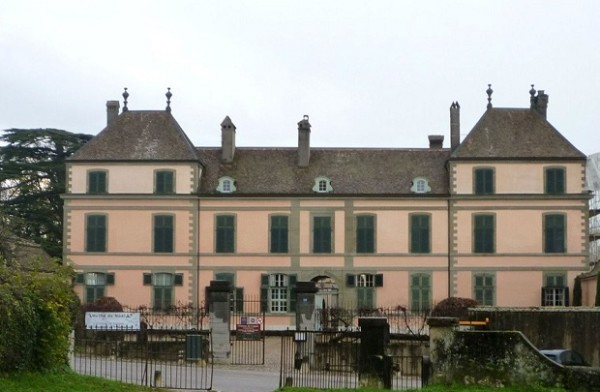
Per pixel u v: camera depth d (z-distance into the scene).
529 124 63.50
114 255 62.06
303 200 62.72
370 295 62.16
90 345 40.16
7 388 24.00
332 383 32.34
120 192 62.25
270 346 47.69
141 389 27.89
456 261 61.81
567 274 61.38
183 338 42.38
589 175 85.06
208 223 62.59
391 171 64.06
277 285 62.38
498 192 61.75
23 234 68.75
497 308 41.88
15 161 72.50
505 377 26.23
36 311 26.86
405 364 37.44
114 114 64.69
